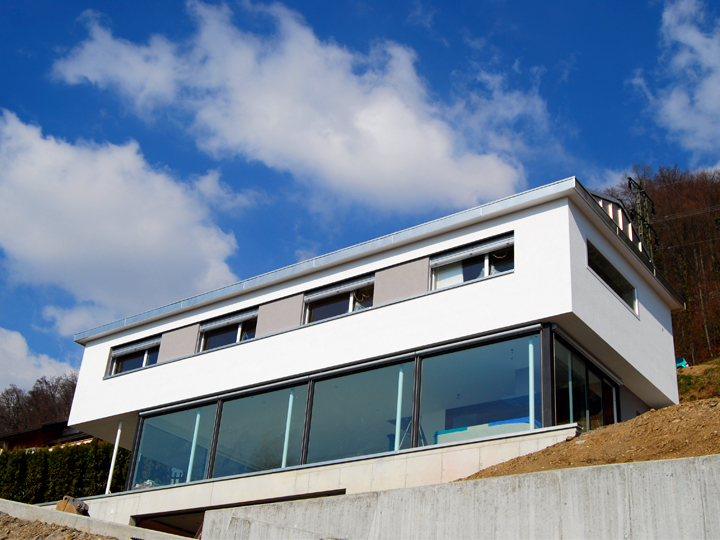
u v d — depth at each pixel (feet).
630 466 23.16
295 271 56.70
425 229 50.29
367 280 53.01
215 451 55.16
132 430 66.03
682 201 171.12
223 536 31.73
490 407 43.42
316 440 50.03
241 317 59.47
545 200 45.96
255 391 55.31
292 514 31.07
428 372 46.96
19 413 164.96
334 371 51.44
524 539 24.27
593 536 23.02
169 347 62.64
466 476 41.19
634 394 53.31
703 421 30.86
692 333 142.82
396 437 46.32
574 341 45.62
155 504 55.21
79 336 69.00
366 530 28.43
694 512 21.54
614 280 50.49
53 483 76.23
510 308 44.57
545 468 33.58
